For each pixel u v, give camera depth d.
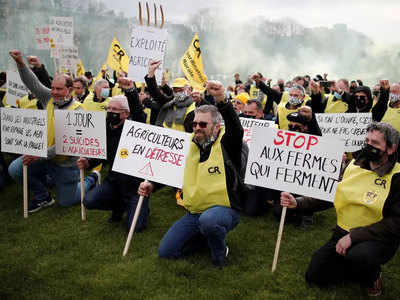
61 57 9.99
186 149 4.22
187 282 3.60
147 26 6.54
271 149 3.90
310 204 3.87
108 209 4.97
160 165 4.28
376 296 3.50
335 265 3.58
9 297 3.30
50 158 5.33
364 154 3.48
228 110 3.53
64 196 5.62
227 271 3.84
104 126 4.96
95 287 3.48
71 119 5.14
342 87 8.00
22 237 4.58
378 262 3.25
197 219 4.03
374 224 3.32
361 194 3.43
